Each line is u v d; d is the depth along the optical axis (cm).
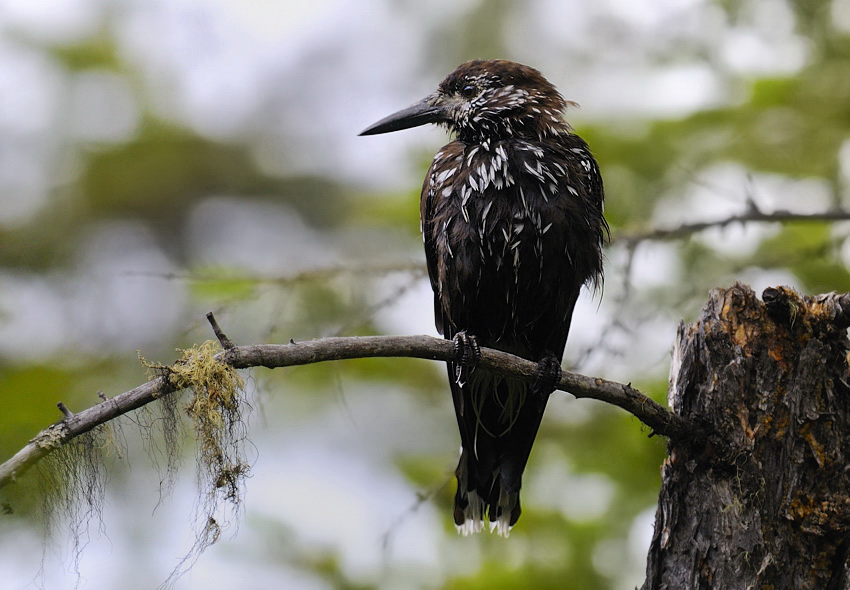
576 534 1126
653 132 1303
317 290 1232
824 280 1266
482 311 994
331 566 1120
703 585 712
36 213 1891
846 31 1318
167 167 1975
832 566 704
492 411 980
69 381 1554
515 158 959
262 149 2081
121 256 1959
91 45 1880
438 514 1194
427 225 1049
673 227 1171
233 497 688
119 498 1174
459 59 1794
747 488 716
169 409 709
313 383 1403
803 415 718
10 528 982
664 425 728
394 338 720
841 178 1329
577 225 953
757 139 1297
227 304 1130
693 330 760
